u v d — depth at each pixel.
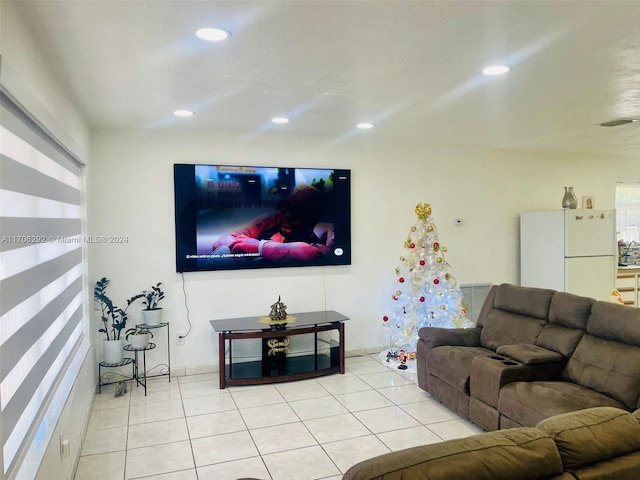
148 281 4.45
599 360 2.93
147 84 2.96
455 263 5.66
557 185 6.14
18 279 1.76
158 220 4.47
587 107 3.68
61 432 2.36
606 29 2.20
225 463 2.88
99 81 2.86
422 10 1.98
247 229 4.72
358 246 5.20
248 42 2.31
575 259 5.35
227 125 4.25
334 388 4.21
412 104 3.56
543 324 3.51
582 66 2.72
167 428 3.39
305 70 2.75
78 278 3.36
